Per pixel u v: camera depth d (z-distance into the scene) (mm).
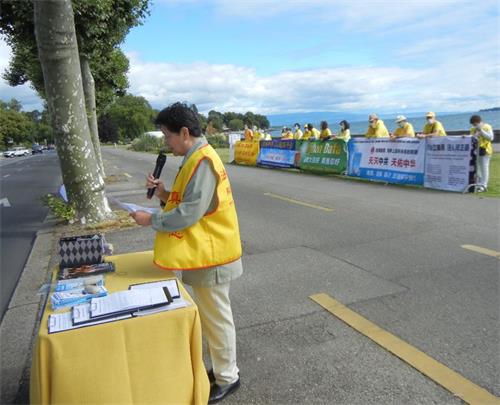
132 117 104375
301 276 5191
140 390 2326
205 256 2670
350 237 6801
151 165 25734
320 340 3693
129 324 2283
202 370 2582
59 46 7199
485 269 5152
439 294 4504
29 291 5246
